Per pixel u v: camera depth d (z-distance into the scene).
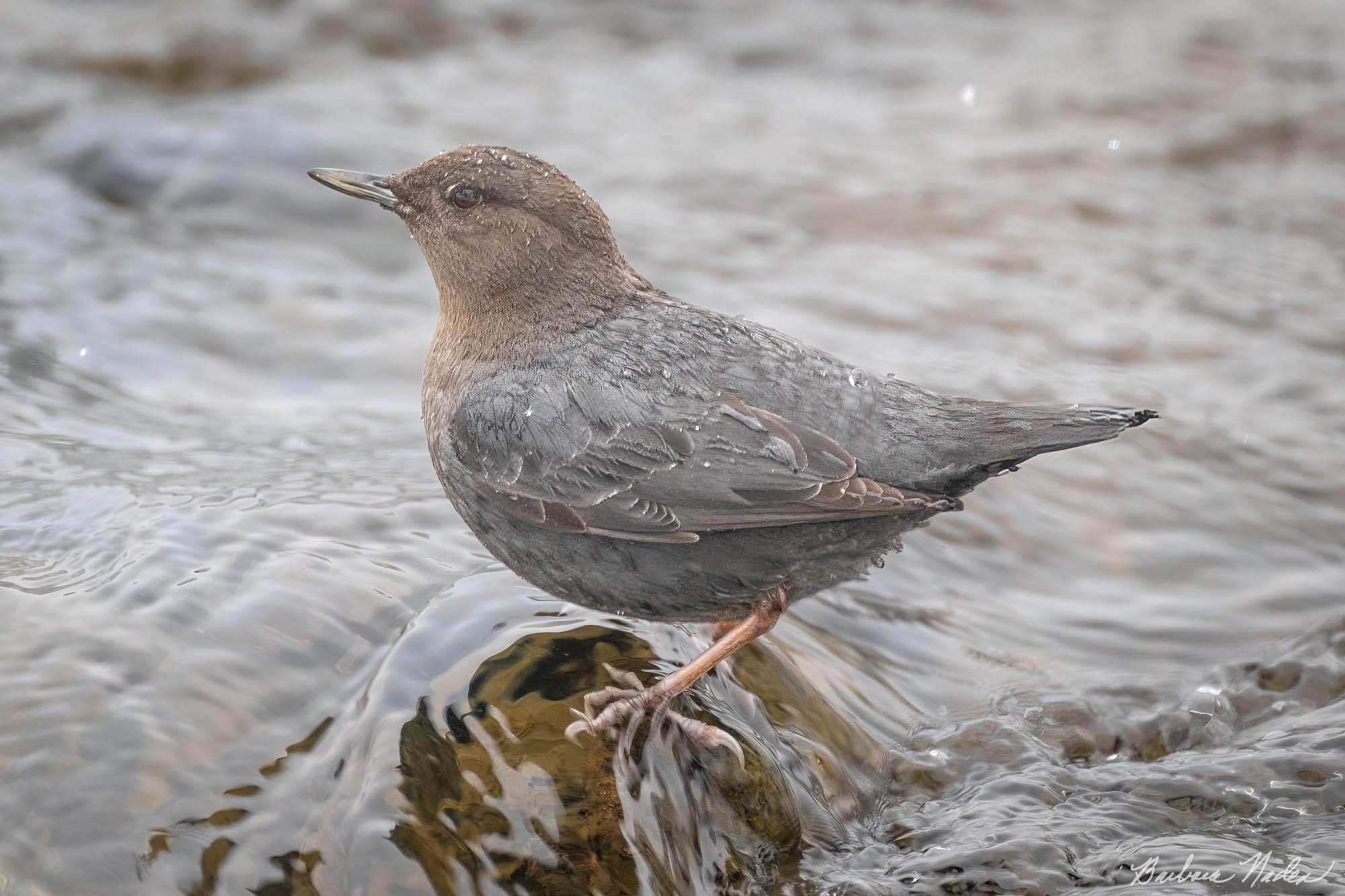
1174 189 16.83
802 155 17.44
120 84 17.31
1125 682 9.35
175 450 10.27
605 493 7.81
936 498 7.35
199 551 8.06
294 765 6.64
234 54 18.33
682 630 8.58
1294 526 11.35
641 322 8.21
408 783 6.59
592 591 8.08
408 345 13.14
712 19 20.67
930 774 8.29
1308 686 9.27
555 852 6.51
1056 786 8.12
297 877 6.14
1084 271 15.06
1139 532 11.28
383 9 19.48
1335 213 16.31
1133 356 13.50
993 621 10.12
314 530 8.58
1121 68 19.70
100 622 7.27
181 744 6.60
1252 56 19.94
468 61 19.23
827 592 10.09
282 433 11.12
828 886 7.15
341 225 15.08
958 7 21.36
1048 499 11.65
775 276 14.67
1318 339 13.88
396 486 9.66
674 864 6.76
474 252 8.32
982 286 14.68
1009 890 7.15
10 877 5.87
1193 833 7.69
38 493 8.89
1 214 14.34
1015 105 18.77
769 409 7.71
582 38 20.14
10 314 12.31
